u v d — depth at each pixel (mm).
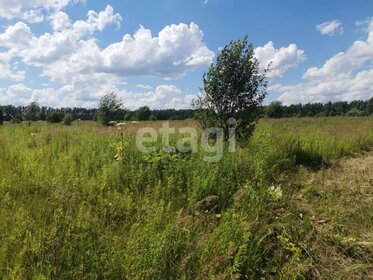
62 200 4629
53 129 13734
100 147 7707
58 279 3145
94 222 4137
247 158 6723
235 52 8945
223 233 3836
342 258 4164
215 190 5355
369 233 4574
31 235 3666
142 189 5633
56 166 6098
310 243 4332
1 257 3244
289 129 15305
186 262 3457
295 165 8164
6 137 10391
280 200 5332
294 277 3605
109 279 3217
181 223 4027
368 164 8750
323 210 5285
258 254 3844
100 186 5328
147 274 3203
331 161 8828
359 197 5891
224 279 3377
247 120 9016
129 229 4207
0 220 3918
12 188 5051
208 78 9125
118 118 22828
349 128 16984
